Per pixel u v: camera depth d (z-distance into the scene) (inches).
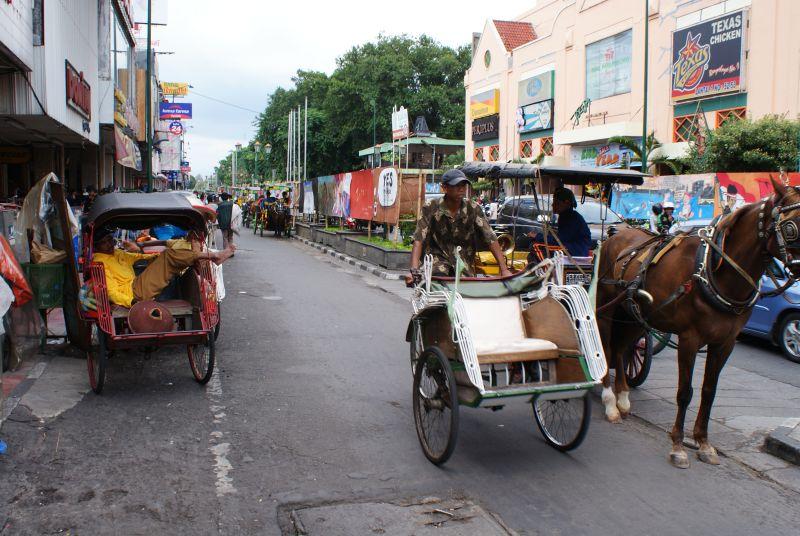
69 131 590.9
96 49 706.8
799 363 334.0
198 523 159.6
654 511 170.4
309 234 1144.8
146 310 259.3
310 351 336.2
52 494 172.9
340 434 220.8
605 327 247.3
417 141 1520.7
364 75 2064.5
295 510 167.2
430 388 205.3
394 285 594.6
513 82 1346.0
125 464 193.0
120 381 277.4
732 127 748.6
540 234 383.2
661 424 237.9
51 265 298.2
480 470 194.1
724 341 203.6
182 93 1966.0
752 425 236.5
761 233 188.7
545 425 218.2
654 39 943.0
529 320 215.6
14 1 396.2
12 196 751.7
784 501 178.1
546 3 1376.7
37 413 233.6
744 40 794.2
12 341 281.6
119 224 313.7
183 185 3093.0
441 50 2148.1
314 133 2206.0
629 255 238.2
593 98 1090.1
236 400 255.4
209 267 279.4
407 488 181.0
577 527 161.3
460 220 229.3
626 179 331.9
